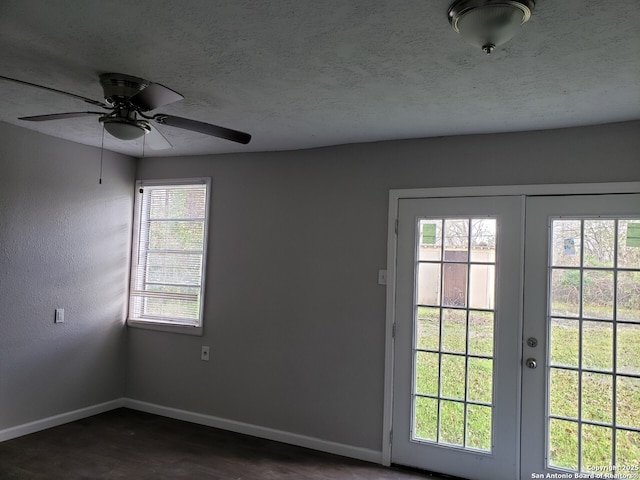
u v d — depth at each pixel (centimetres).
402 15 177
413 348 342
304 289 383
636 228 291
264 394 393
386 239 355
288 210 393
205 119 315
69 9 180
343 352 365
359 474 327
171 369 433
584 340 299
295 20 184
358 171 368
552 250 310
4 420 357
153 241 448
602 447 291
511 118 296
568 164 308
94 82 257
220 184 423
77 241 405
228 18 184
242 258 409
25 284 367
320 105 283
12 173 354
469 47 202
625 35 187
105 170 428
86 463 327
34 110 314
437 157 344
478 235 329
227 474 320
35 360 376
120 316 446
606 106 270
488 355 322
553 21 177
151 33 198
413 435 339
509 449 312
